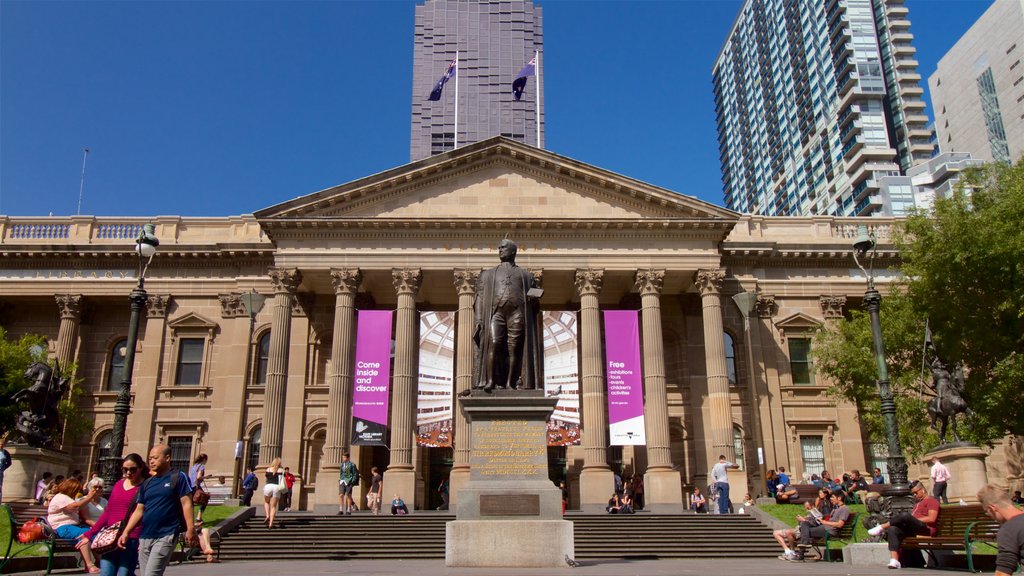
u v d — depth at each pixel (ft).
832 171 411.34
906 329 116.06
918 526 54.08
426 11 469.57
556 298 151.23
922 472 143.84
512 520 46.03
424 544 86.89
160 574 29.27
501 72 456.04
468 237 135.64
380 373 128.26
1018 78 363.15
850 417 145.89
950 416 92.63
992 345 110.42
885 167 378.94
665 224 136.46
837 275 154.10
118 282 150.82
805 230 157.58
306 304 147.84
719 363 131.54
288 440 139.74
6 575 48.08
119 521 30.81
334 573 48.91
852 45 406.41
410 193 139.13
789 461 143.13
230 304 149.59
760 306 151.23
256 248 149.28
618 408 128.98
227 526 89.40
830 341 126.93
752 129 517.14
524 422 48.14
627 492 124.77
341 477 106.52
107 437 146.20
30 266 150.92
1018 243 99.91
